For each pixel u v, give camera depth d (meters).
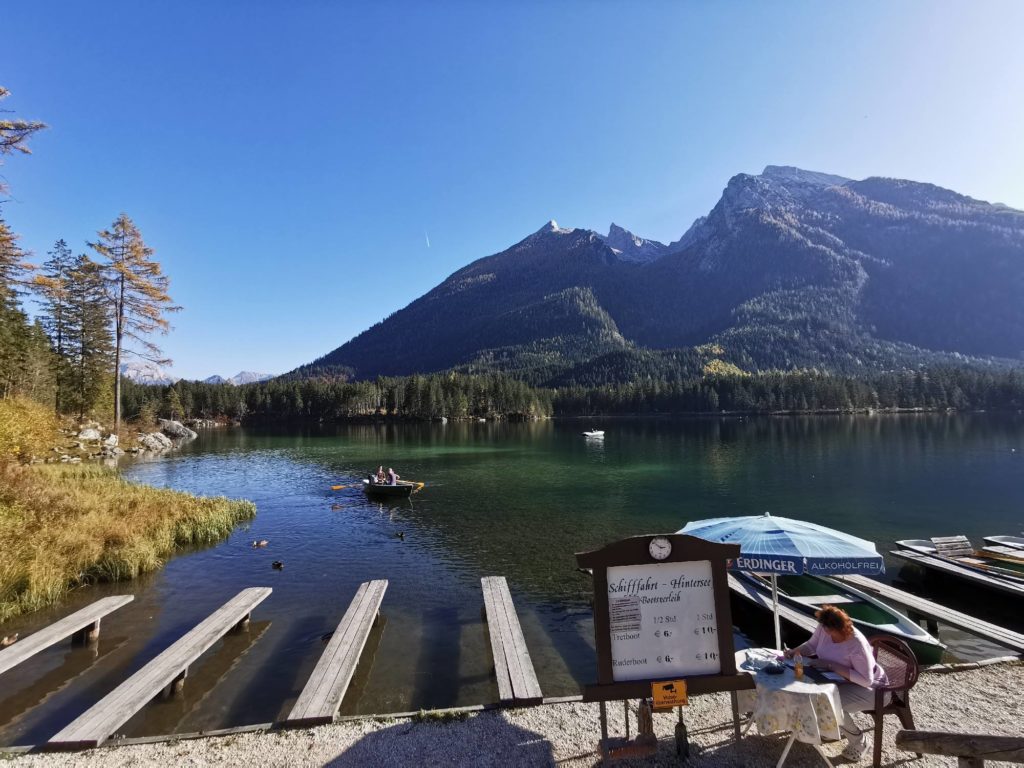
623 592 5.50
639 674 5.43
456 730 6.66
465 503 27.97
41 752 6.44
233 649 10.55
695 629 5.51
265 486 34.69
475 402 141.12
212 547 18.98
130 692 7.84
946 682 7.54
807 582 12.70
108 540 16.03
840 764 5.66
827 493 29.80
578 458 50.03
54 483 20.27
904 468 39.03
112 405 57.56
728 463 43.97
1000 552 15.49
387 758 6.09
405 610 12.70
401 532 21.41
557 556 17.77
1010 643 8.98
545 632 11.45
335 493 31.56
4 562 12.95
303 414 134.38
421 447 64.31
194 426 116.69
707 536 8.25
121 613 12.55
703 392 148.12
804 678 5.70
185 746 6.49
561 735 6.46
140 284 42.53
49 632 10.01
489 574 15.70
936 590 13.98
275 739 6.58
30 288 32.56
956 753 4.30
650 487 32.81
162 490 24.73
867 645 5.85
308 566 16.59
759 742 6.07
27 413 28.62
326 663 8.75
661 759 5.81
